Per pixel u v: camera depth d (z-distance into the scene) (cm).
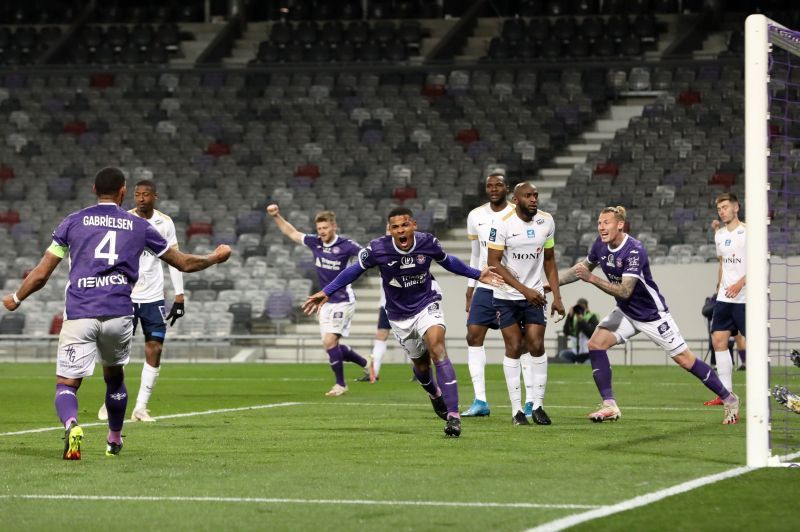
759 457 2297
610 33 11112
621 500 1889
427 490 2011
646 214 8744
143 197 3412
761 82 2292
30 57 11912
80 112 10825
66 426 2391
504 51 11112
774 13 11144
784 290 7162
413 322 2894
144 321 3431
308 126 10275
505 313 3219
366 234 8938
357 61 11312
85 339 2405
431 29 11900
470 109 10331
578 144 9969
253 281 8662
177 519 1758
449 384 2869
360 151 9900
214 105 10725
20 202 9756
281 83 11006
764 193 2275
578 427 3134
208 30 12300
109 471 2278
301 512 1808
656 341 3244
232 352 8338
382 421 3369
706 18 11150
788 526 1673
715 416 3488
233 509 1839
